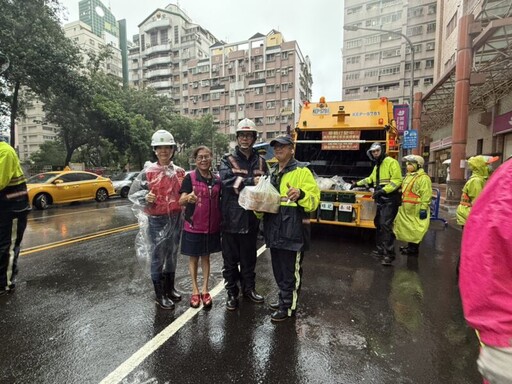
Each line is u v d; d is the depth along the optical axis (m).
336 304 3.53
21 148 75.31
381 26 46.53
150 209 3.37
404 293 3.84
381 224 4.98
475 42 10.38
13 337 2.84
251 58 57.00
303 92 62.06
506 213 0.90
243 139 3.29
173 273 3.60
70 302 3.55
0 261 3.72
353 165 7.86
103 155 28.44
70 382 2.26
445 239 6.82
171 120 35.03
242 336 2.85
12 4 12.87
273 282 4.18
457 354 2.60
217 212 3.41
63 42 15.19
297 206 3.00
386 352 2.63
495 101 14.27
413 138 12.77
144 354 2.58
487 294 0.92
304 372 2.37
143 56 70.12
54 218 9.34
